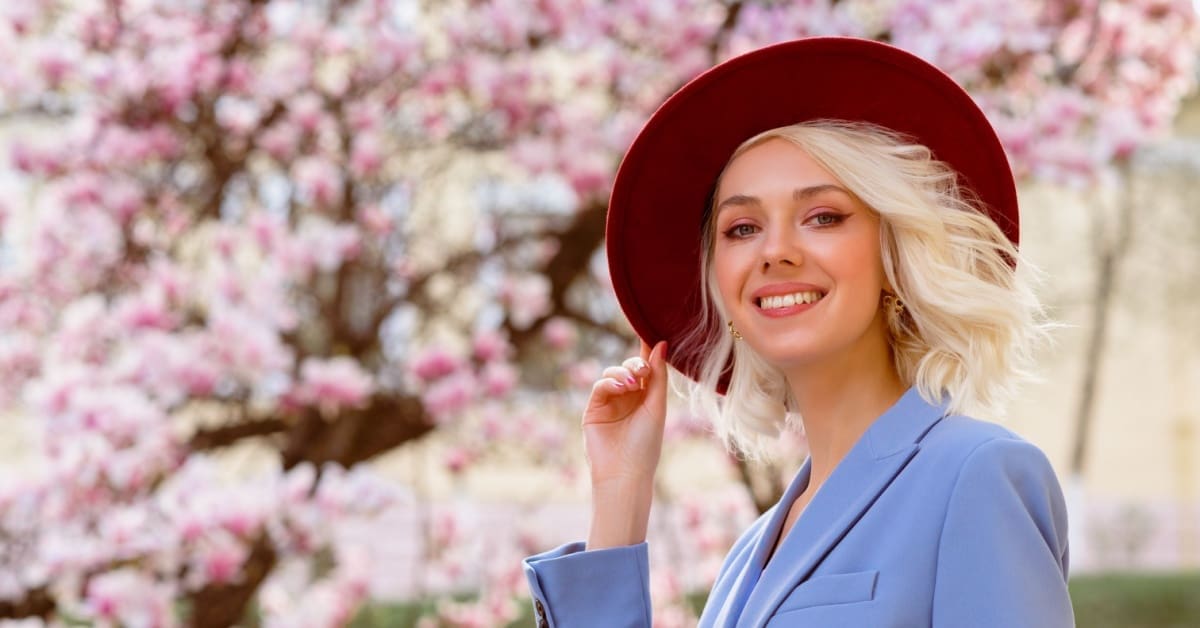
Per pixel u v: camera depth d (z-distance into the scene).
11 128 4.86
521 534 4.89
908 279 1.56
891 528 1.43
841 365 1.61
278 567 4.52
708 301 1.88
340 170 4.62
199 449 4.39
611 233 1.83
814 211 1.57
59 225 4.36
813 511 1.52
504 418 4.59
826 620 1.41
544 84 4.61
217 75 4.39
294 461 4.46
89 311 4.07
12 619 3.93
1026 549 1.34
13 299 4.31
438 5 4.64
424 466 5.35
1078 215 12.61
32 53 4.33
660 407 1.91
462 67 4.46
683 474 5.78
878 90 1.60
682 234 1.84
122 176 4.45
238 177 4.70
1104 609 9.91
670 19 4.33
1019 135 4.20
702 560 4.90
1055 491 1.42
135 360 3.90
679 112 1.69
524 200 4.90
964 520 1.36
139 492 3.84
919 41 4.14
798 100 1.64
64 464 3.66
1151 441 14.03
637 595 1.77
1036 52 4.37
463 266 4.73
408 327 4.77
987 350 1.54
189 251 4.61
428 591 6.08
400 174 4.78
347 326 4.55
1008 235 1.64
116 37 4.41
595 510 1.88
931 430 1.50
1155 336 13.81
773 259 1.56
